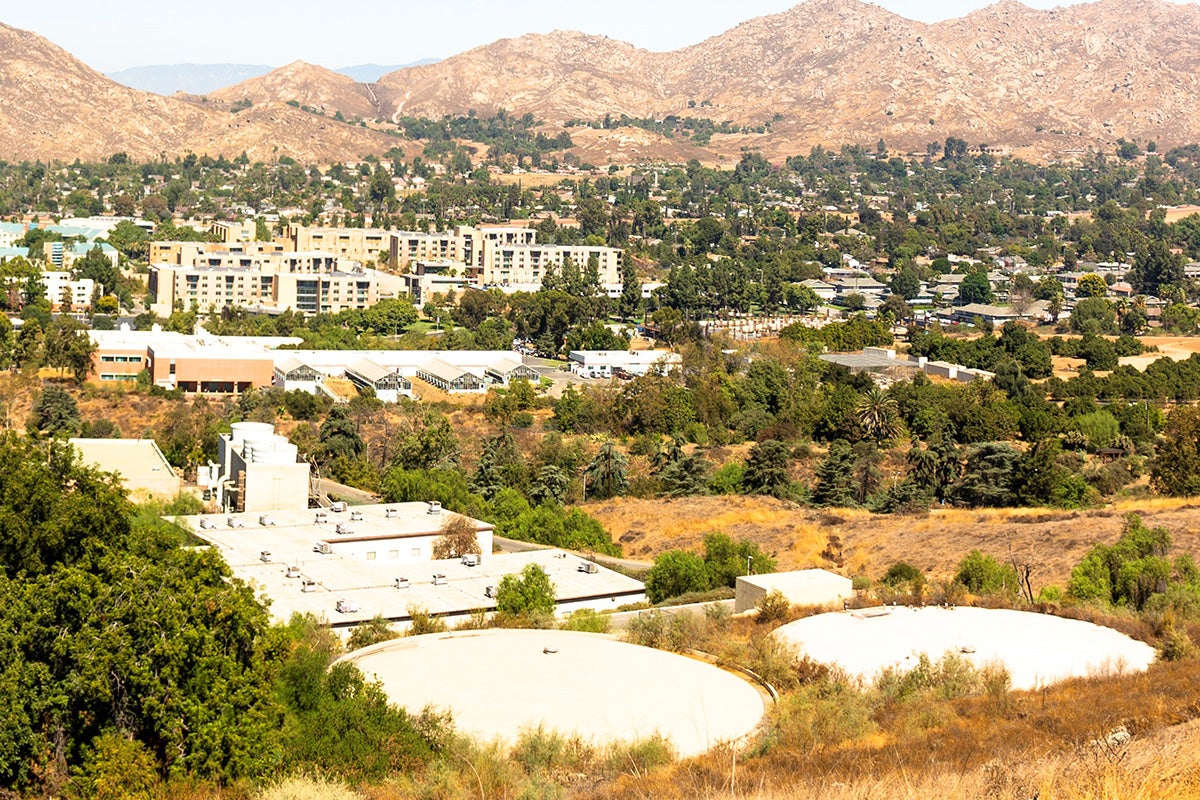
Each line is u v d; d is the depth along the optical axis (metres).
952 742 47.16
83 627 51.75
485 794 45.47
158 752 51.12
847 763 44.84
